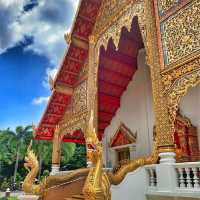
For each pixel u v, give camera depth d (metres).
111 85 14.71
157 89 7.42
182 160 9.79
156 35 8.11
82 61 14.03
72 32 13.31
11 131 45.91
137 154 13.22
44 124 15.55
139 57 14.38
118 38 10.40
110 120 15.70
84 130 12.21
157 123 7.12
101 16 12.18
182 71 6.93
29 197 11.88
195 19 7.00
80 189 6.84
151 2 8.73
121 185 6.44
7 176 48.59
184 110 10.90
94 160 5.01
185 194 5.92
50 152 42.06
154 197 6.73
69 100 14.59
